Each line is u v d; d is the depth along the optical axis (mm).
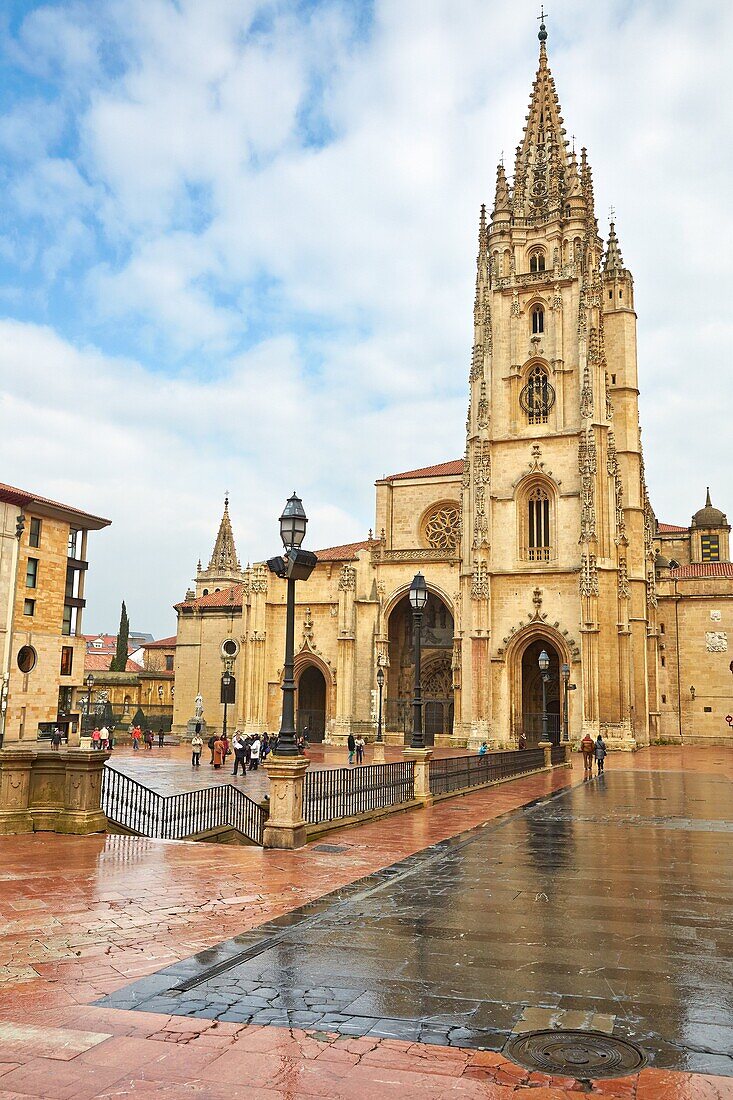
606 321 88500
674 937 12922
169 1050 8422
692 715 88562
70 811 22250
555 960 11633
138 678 119750
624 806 32125
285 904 14812
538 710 79188
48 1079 7762
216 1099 7410
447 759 35906
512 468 77875
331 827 24203
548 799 34844
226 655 67375
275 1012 9469
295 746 21672
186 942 12273
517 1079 7844
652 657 86062
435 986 10445
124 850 19875
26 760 22250
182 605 93875
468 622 77062
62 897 15039
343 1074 7922
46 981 10461
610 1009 9688
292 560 21969
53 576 80688
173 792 34156
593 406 74875
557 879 17469
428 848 21531
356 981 10594
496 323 81125
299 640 83938
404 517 89688
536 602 74750
